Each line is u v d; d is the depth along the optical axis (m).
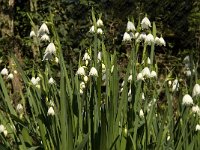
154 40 0.66
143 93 0.69
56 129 0.60
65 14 1.47
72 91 0.64
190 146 0.60
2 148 0.61
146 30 0.69
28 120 0.73
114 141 0.56
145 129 0.61
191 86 0.63
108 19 1.46
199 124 0.63
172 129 0.60
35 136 0.67
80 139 0.60
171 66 1.44
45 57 0.64
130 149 0.60
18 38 1.45
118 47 1.25
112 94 0.58
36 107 0.65
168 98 0.63
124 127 0.60
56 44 0.63
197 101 0.61
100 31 0.67
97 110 0.59
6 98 0.68
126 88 0.60
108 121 0.57
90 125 0.59
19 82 1.30
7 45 1.43
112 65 0.67
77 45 1.45
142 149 0.61
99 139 0.59
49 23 0.63
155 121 0.65
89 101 0.64
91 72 0.61
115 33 1.37
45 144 0.62
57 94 0.67
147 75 0.62
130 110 0.61
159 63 1.48
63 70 0.63
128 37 0.66
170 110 0.62
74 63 1.30
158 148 0.58
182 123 0.61
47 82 0.66
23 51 1.48
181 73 1.24
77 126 0.61
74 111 0.62
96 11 1.46
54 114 0.60
